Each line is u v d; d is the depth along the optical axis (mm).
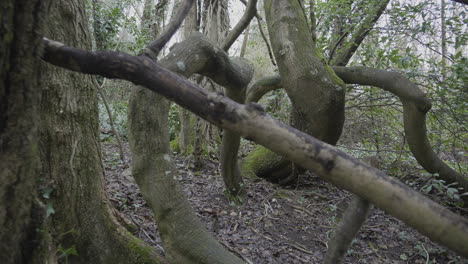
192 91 715
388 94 5293
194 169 5055
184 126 5441
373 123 5715
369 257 3299
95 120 2189
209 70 2475
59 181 1962
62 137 1960
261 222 3637
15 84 839
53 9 1862
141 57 772
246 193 4184
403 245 3607
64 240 1995
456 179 4371
